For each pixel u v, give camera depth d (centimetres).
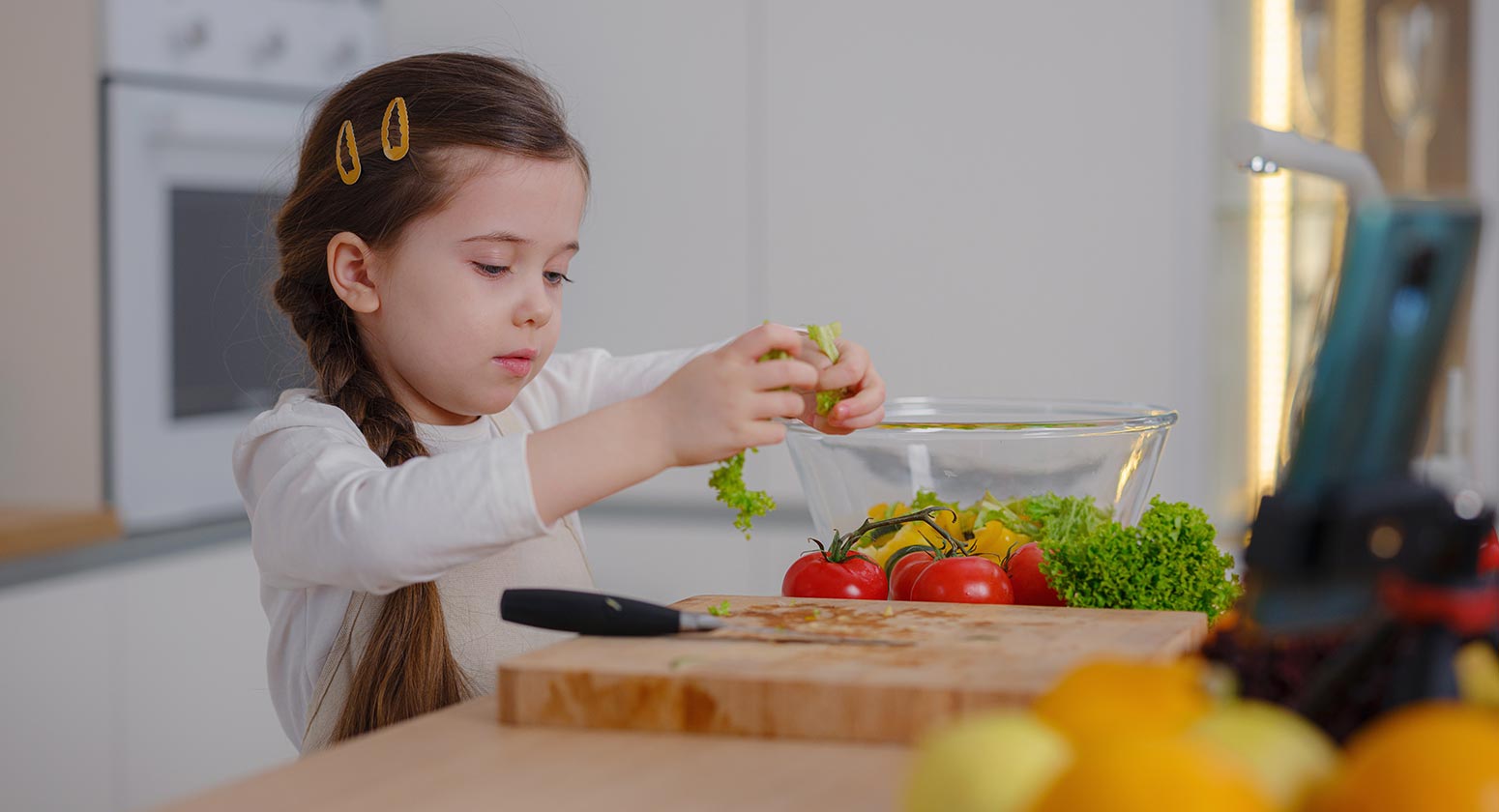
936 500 120
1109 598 104
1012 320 224
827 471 123
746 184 235
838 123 229
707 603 102
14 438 251
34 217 248
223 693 249
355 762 73
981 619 95
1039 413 137
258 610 256
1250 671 67
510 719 81
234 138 252
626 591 238
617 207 241
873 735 76
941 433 118
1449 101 229
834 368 120
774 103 232
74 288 246
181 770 242
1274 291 230
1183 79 216
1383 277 87
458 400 132
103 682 229
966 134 224
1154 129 216
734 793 67
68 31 243
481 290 128
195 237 253
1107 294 219
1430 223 88
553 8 242
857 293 231
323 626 126
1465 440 214
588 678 80
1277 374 230
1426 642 59
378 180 127
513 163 126
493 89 130
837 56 229
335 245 130
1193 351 220
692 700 78
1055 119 220
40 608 220
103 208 243
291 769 72
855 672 78
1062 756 50
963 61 223
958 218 225
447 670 122
